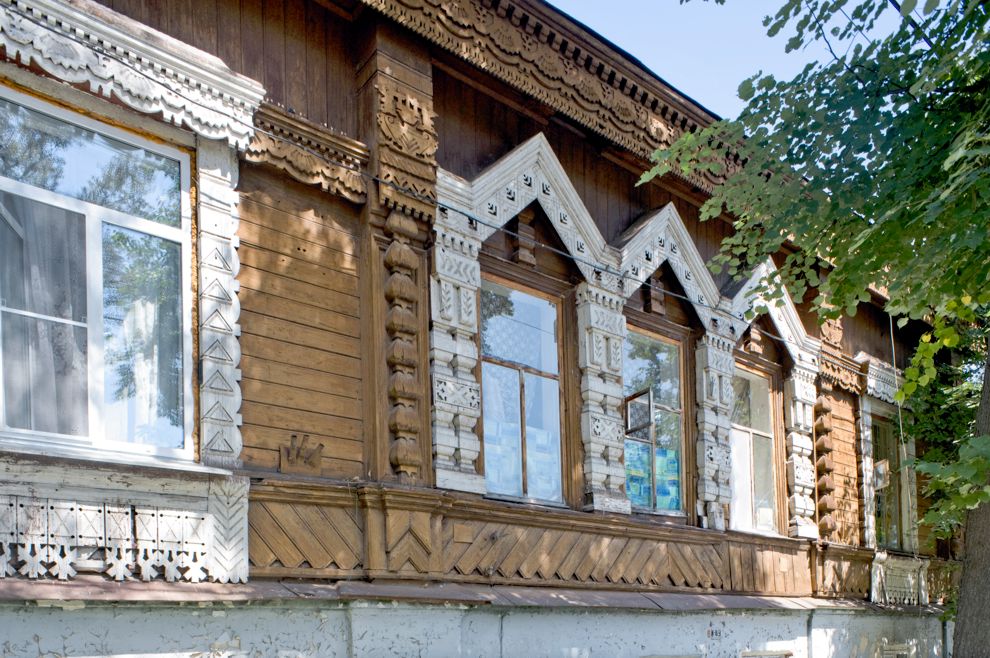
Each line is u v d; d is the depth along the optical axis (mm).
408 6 9180
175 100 7707
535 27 10312
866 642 14219
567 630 9703
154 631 6824
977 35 7543
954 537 17250
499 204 10023
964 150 7145
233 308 7867
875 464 16000
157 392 7484
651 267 11625
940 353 17125
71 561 6535
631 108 11438
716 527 11883
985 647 7840
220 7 8375
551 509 9859
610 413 10828
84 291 7219
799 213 9031
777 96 8828
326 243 8711
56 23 7137
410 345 8891
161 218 7734
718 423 12203
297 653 7602
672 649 10797
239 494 7527
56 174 7219
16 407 6742
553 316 10812
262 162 8242
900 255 8594
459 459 9180
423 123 9352
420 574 8516
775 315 13422
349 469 8445
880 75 8461
